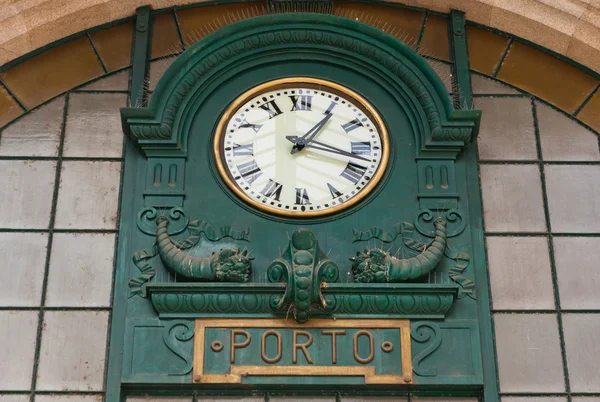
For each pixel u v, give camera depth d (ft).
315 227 38.55
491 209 40.06
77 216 39.52
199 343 36.60
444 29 43.78
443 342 36.86
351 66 41.34
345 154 39.88
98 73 42.73
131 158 40.24
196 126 40.27
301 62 41.52
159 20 43.62
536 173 40.96
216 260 37.27
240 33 41.11
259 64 41.34
